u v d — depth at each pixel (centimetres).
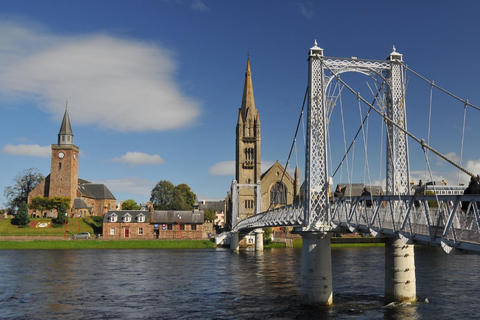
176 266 7406
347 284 5119
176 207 17525
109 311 4000
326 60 3872
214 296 4609
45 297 4641
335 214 4056
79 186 18888
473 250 2172
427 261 7419
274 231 14375
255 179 15875
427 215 2594
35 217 16475
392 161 3738
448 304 3941
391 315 3566
